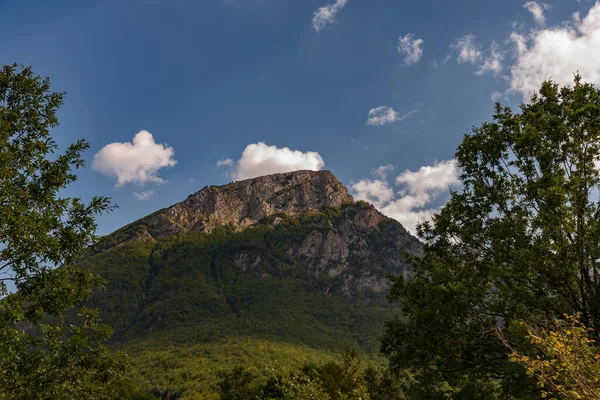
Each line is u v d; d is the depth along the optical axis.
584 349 7.95
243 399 50.66
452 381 17.50
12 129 14.45
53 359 13.15
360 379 16.67
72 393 13.11
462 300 16.55
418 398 17.80
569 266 15.47
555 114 18.47
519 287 15.53
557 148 17.53
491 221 18.77
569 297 16.14
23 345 13.01
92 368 13.88
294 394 12.92
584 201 16.44
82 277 14.65
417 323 18.09
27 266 13.27
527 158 18.00
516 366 14.01
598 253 15.54
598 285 16.00
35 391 12.45
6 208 12.52
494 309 16.44
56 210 14.41
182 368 143.38
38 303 13.96
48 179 14.74
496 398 16.09
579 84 18.08
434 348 17.36
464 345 17.16
